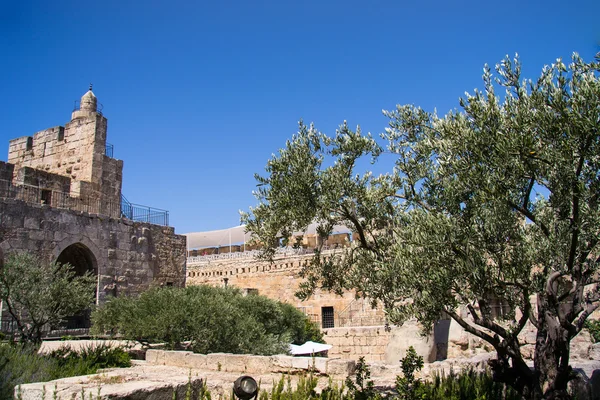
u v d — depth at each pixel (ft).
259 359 49.80
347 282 43.83
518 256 32.17
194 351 66.39
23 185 80.79
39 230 77.30
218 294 84.84
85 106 103.96
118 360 53.62
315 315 129.29
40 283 62.90
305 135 41.14
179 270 104.88
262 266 146.92
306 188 39.06
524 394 34.81
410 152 41.37
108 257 88.43
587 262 33.71
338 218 42.24
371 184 42.73
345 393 35.94
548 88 31.53
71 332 79.82
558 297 33.22
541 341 35.19
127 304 74.02
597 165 29.76
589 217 29.71
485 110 32.58
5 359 38.96
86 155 96.68
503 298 37.78
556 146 30.94
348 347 89.66
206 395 30.04
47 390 26.25
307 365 47.21
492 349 67.97
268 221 41.01
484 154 32.86
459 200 34.22
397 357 71.82
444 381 38.14
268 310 88.69
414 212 34.96
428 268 32.32
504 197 31.14
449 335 72.02
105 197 96.89
